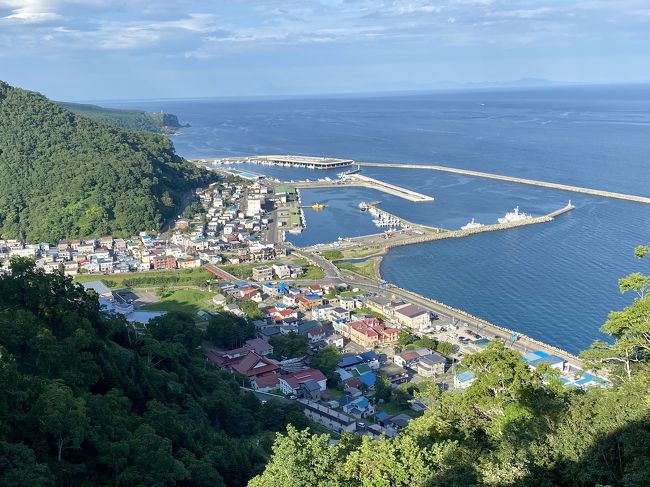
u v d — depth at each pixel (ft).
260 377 474.90
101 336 375.86
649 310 214.90
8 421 223.10
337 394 456.45
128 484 230.89
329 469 179.52
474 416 211.20
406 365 498.28
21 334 299.58
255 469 300.20
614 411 172.14
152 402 314.14
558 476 163.53
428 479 164.04
